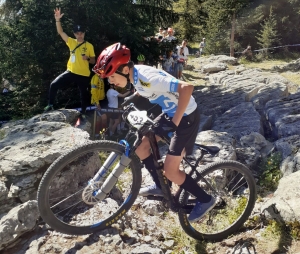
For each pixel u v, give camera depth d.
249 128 5.80
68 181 3.41
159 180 2.95
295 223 3.06
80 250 2.85
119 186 3.85
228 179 3.88
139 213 3.48
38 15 8.17
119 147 2.84
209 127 6.52
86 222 3.08
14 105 9.21
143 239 3.07
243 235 3.19
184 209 3.10
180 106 2.57
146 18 9.38
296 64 16.27
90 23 8.45
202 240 3.18
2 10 9.30
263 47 23.98
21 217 2.93
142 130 2.71
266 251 2.95
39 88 8.98
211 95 9.41
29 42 8.45
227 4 21.16
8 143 3.99
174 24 10.77
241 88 9.78
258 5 25.34
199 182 3.59
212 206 3.04
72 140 3.97
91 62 6.90
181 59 12.72
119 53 2.55
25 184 3.34
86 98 7.11
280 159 4.51
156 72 2.64
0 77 9.30
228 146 4.53
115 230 3.06
